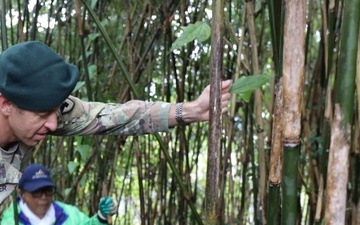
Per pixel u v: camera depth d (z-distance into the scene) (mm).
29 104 988
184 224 2215
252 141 1760
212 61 826
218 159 823
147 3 1786
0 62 1004
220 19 827
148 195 2348
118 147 1997
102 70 2260
